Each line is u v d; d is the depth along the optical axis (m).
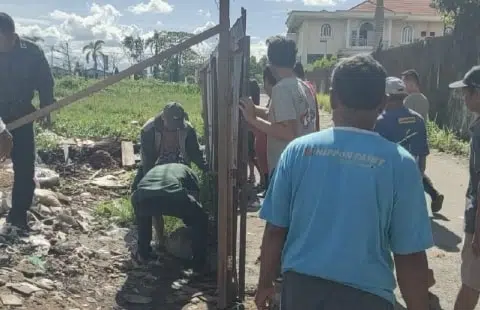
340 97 2.56
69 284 5.01
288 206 2.62
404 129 5.77
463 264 3.99
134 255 5.78
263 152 7.14
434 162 12.21
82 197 8.19
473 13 14.67
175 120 6.28
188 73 43.47
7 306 4.39
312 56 57.31
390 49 21.80
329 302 2.46
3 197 6.82
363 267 2.43
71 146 10.86
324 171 2.50
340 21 56.59
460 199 8.93
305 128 4.40
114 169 10.30
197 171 7.84
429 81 17.16
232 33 5.03
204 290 5.18
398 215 2.45
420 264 2.48
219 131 4.53
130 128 13.84
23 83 5.80
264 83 4.87
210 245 6.15
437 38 16.56
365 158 2.46
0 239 5.62
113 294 4.95
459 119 14.83
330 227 2.47
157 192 5.26
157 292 5.07
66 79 35.25
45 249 5.60
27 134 5.91
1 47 5.64
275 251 2.66
